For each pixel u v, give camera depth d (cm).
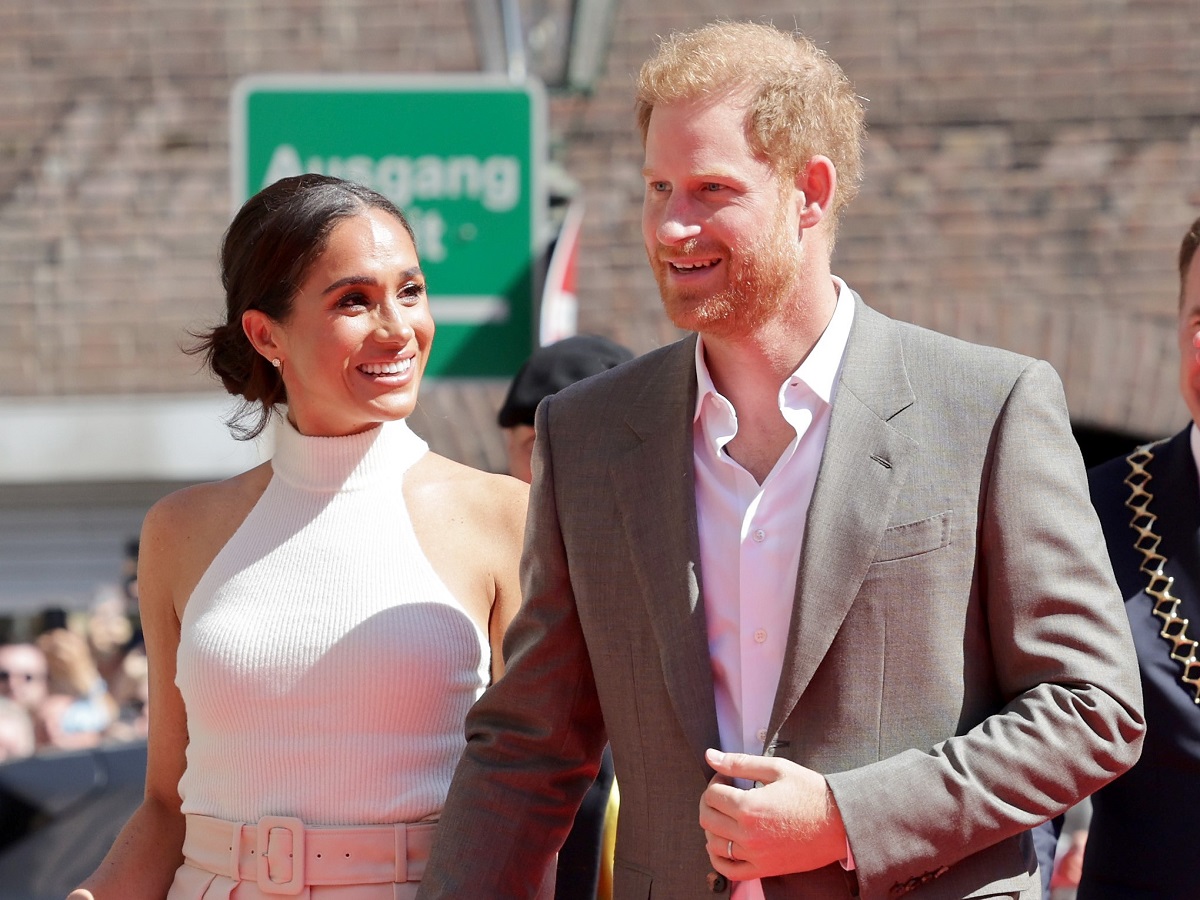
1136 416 2884
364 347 1036
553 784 977
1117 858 1040
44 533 3222
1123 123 2933
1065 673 848
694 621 895
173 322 3147
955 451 880
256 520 1080
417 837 1012
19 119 3170
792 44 902
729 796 830
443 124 1766
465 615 1049
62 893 1554
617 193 2989
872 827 819
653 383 962
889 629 865
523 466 1389
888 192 2953
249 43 3130
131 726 2814
